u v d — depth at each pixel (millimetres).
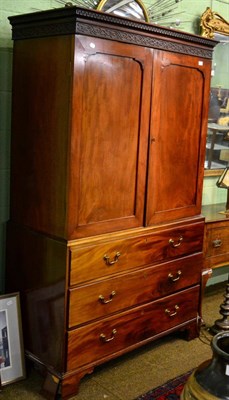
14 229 2443
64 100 2084
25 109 2307
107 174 2254
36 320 2348
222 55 3455
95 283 2262
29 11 2492
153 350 2775
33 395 2283
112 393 2332
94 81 2113
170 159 2559
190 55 2541
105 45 2119
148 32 2277
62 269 2162
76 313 2201
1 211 2559
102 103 2166
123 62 2217
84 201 2180
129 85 2266
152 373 2527
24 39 2268
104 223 2287
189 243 2758
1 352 2332
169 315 2715
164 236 2582
